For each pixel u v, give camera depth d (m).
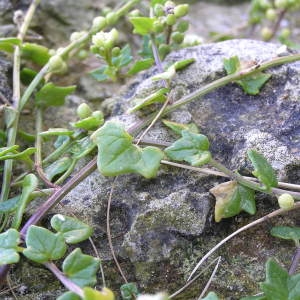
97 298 0.10
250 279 0.13
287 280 0.11
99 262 0.11
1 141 0.15
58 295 0.13
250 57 0.16
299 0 0.21
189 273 0.13
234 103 0.15
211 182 0.13
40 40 0.20
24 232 0.12
